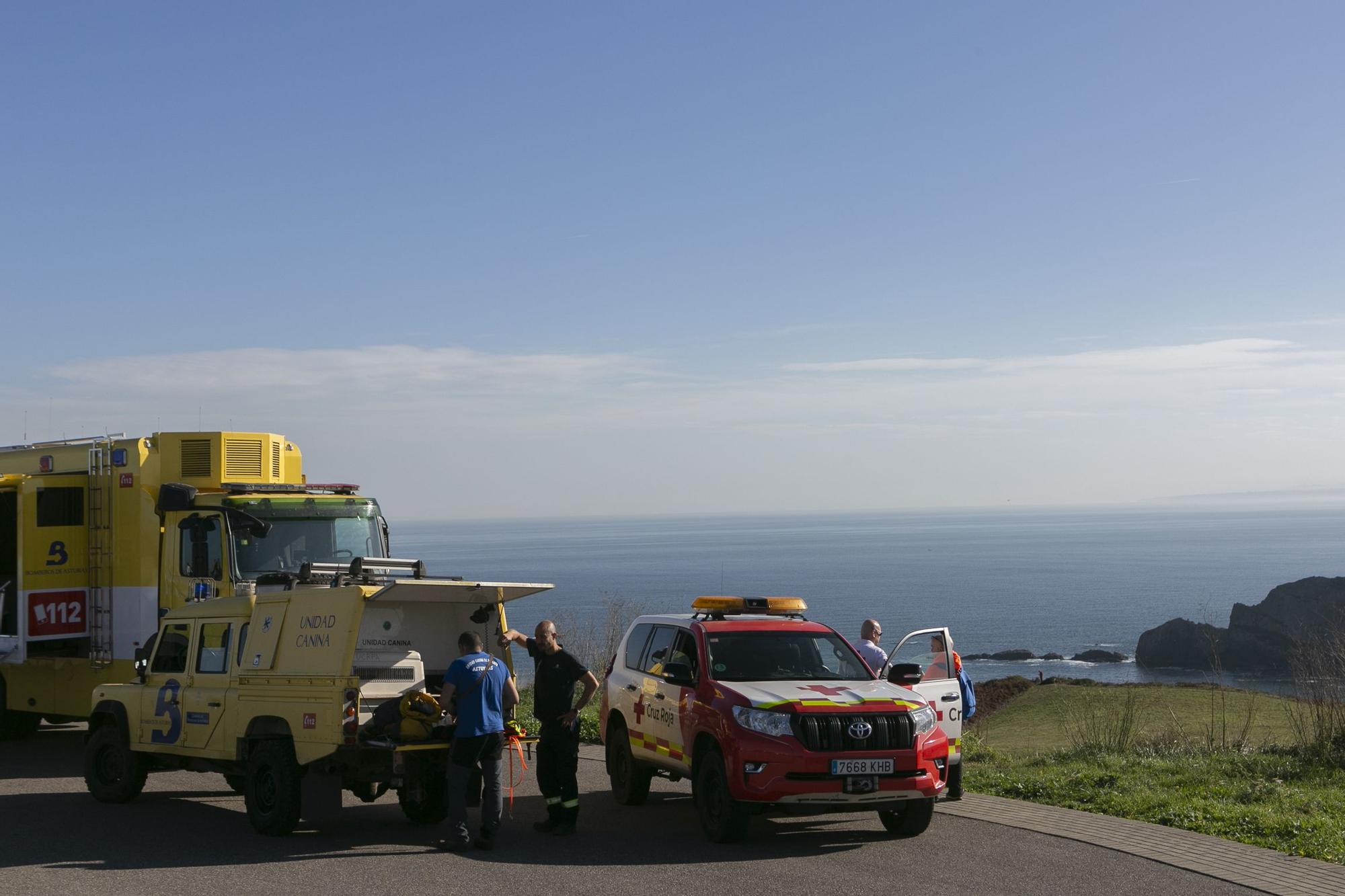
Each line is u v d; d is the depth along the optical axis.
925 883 8.38
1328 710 13.89
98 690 12.19
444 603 10.99
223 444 15.64
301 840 9.95
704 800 10.04
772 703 9.63
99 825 10.55
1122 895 8.05
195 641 11.45
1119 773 12.73
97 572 15.44
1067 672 91.50
